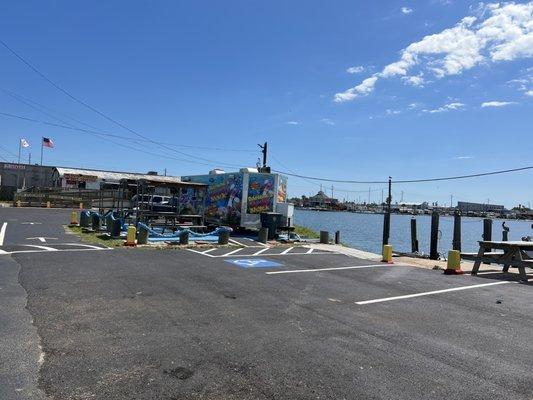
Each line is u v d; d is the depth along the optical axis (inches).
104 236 711.7
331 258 636.1
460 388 189.5
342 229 2357.3
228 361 207.8
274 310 306.5
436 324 292.0
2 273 384.5
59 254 508.4
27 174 2554.1
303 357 217.3
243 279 418.3
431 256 839.7
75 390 172.1
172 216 840.3
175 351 217.8
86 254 519.2
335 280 445.7
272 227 853.8
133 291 341.1
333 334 257.9
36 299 302.7
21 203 1736.0
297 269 504.1
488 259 552.4
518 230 3068.4
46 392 169.8
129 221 887.7
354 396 176.9
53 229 817.5
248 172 932.0
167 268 454.0
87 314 273.9
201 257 552.4
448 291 419.5
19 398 164.2
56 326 247.8
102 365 196.9
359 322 287.3
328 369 203.5
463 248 1524.4
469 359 226.4
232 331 253.4
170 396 170.4
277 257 603.2
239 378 189.5
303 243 839.7
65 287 342.6
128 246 612.1
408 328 278.8
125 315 275.7
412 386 189.2
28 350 210.8
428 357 226.2
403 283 454.3
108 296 321.4
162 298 323.6
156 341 230.8
